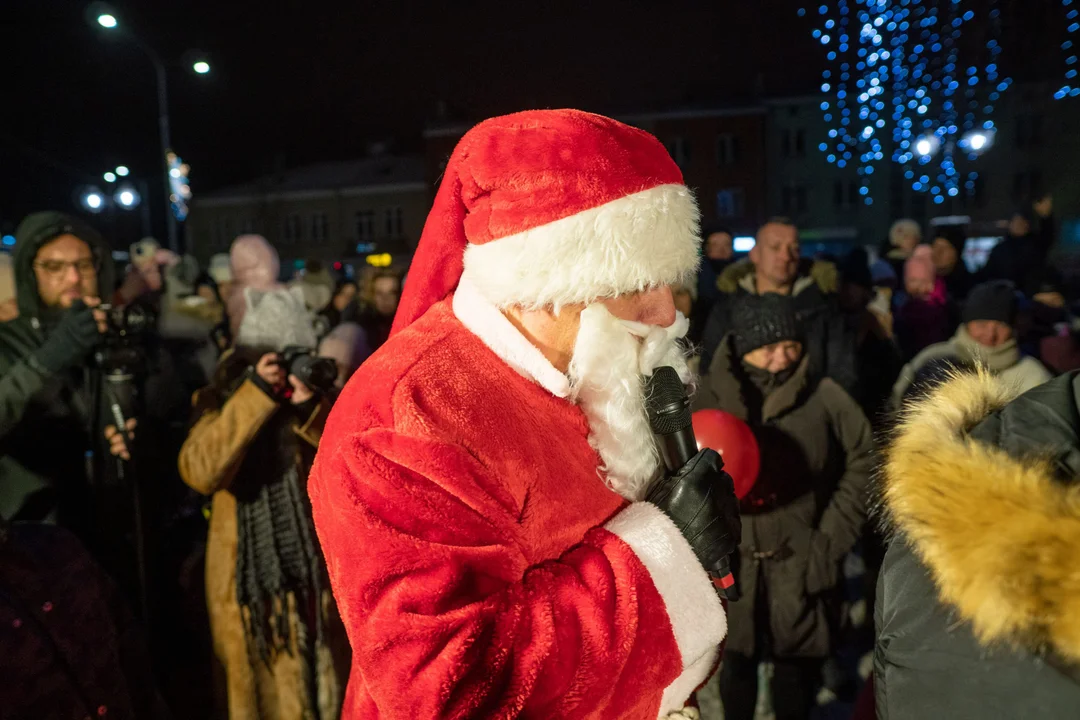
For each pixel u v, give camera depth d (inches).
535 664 34.4
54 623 55.8
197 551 102.5
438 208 46.1
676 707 45.5
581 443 42.8
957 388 36.6
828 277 173.3
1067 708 28.1
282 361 85.5
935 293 211.2
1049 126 927.7
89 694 56.8
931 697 31.5
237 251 135.9
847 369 137.4
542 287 40.3
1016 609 27.3
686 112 1127.6
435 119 1235.2
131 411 87.5
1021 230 250.5
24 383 83.3
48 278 94.4
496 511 37.8
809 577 95.9
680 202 43.0
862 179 1092.5
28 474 85.6
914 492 31.2
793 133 1123.9
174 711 97.1
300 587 86.2
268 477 86.6
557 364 43.6
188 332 177.2
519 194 40.2
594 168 40.1
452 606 34.5
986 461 30.2
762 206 1119.0
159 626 95.3
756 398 100.2
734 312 105.3
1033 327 185.8
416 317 47.7
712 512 41.6
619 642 36.3
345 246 1353.3
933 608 31.7
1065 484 29.2
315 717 87.7
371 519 35.9
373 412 39.0
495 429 39.2
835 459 100.2
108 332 86.0
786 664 100.0
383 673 34.1
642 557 38.8
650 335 43.5
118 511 88.7
